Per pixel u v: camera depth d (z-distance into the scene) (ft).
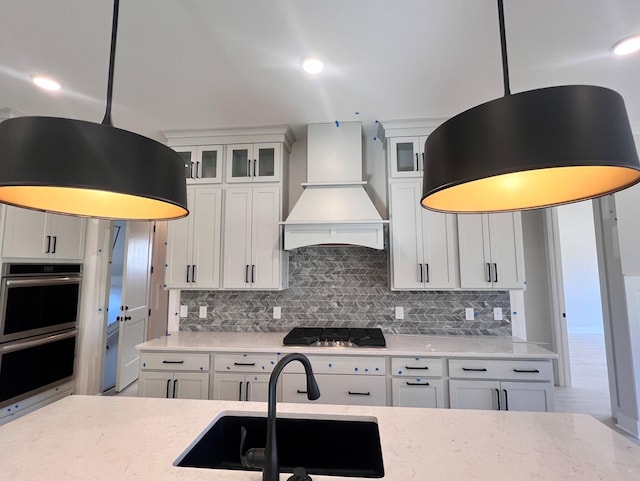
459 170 2.61
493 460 3.29
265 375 8.04
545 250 13.29
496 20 5.45
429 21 5.49
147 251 13.71
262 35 5.82
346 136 9.44
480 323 9.60
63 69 6.77
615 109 2.39
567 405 10.89
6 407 8.50
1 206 8.46
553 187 3.39
